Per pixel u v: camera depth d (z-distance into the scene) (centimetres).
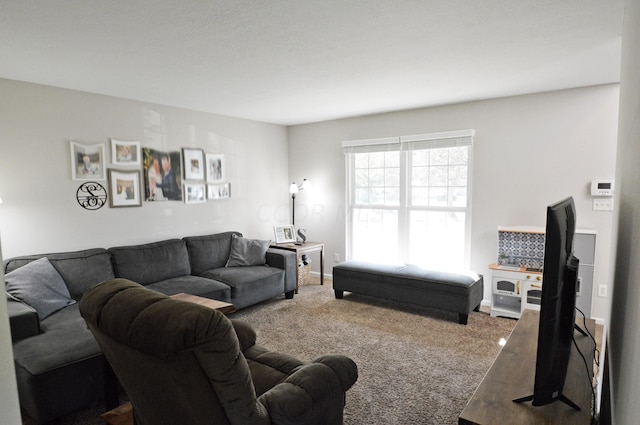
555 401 143
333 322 383
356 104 441
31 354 223
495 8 202
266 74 320
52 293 301
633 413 87
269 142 569
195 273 440
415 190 483
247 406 133
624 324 127
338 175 546
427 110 461
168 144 442
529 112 398
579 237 363
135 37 237
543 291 134
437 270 432
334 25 223
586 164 374
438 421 225
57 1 189
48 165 347
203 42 247
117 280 160
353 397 250
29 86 334
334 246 560
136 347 124
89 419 229
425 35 239
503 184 419
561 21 219
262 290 427
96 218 381
